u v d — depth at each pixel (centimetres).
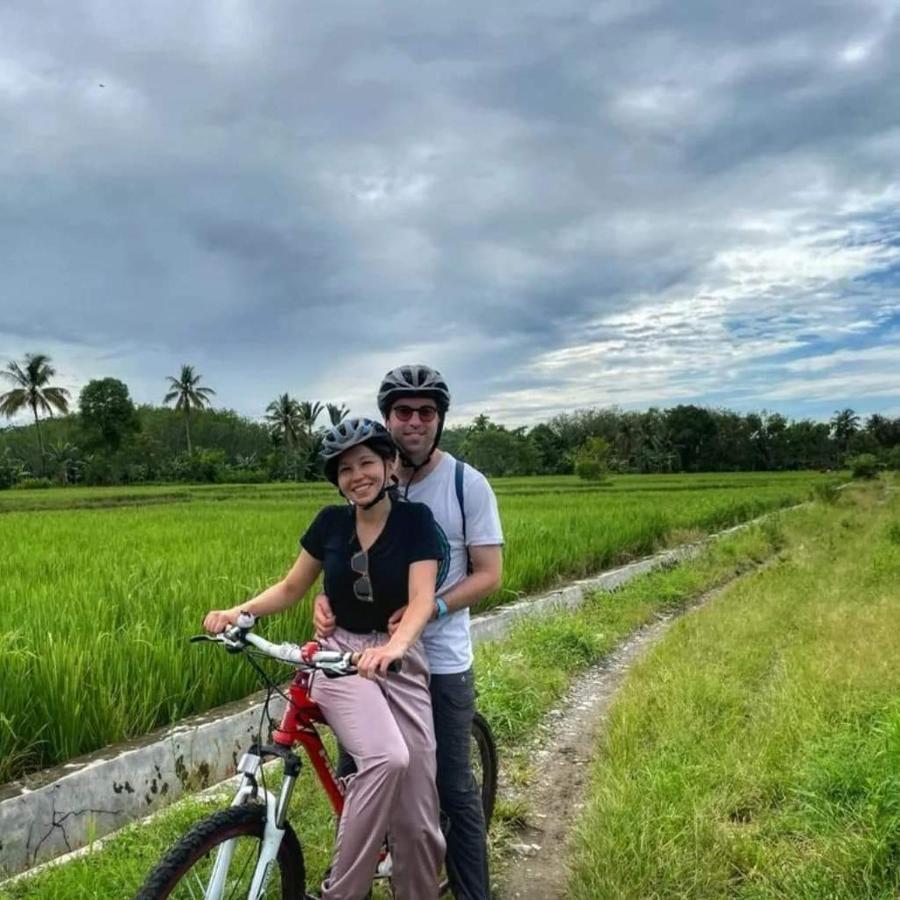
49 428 8462
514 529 1362
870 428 9412
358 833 249
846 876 327
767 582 1102
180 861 231
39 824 396
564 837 409
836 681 574
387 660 244
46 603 649
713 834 367
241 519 1889
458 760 304
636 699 573
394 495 280
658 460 8506
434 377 302
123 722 471
